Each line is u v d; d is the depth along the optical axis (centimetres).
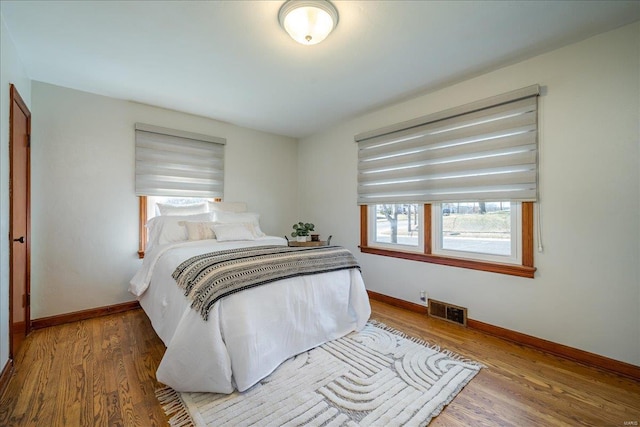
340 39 188
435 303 273
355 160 353
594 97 187
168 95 281
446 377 172
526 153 216
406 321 263
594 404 150
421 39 189
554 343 203
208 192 353
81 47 198
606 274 184
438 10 161
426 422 135
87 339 224
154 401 150
